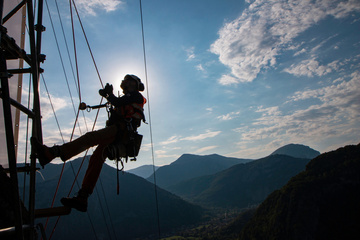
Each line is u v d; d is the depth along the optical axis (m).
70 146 3.16
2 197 3.71
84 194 3.26
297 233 125.81
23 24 5.87
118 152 3.57
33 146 2.98
